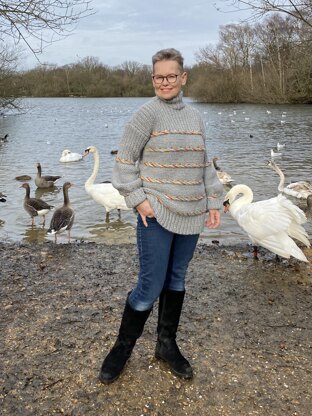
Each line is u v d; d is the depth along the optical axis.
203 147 3.26
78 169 17.86
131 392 3.54
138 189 3.14
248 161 18.81
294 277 6.29
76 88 99.88
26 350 4.13
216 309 5.12
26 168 18.08
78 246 7.97
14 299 5.33
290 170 16.75
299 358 4.09
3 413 3.33
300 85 56.38
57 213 8.96
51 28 7.04
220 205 3.51
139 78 102.81
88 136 30.59
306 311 5.12
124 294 5.52
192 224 3.26
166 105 3.19
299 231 6.48
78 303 5.22
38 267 6.62
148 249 3.26
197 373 3.81
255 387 3.64
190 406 3.41
